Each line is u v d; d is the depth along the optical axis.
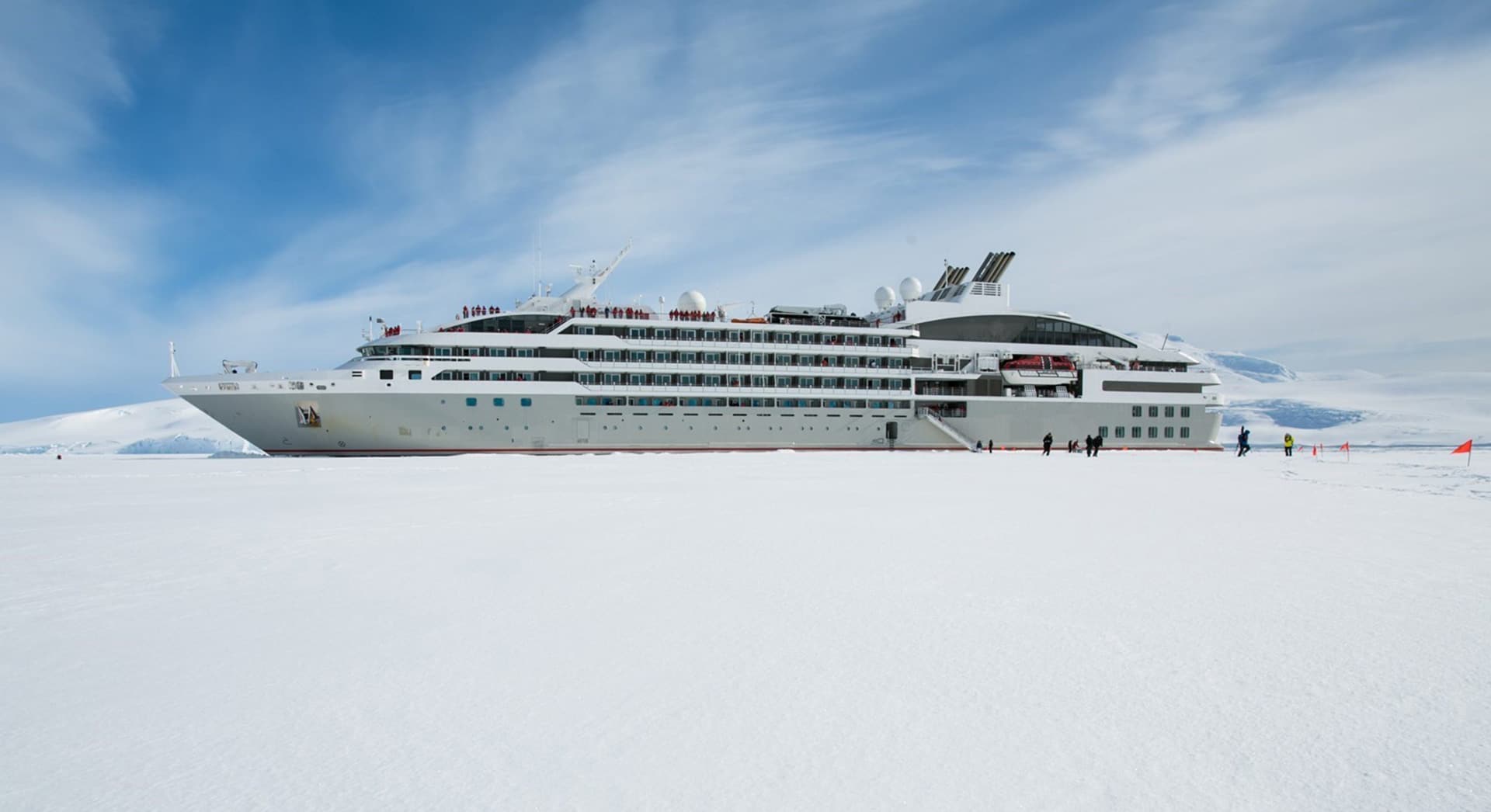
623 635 7.62
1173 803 4.21
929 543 13.27
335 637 7.62
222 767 4.74
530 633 7.72
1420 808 4.07
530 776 4.61
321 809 4.16
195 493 25.17
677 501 20.91
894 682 6.23
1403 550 12.21
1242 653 6.85
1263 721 5.34
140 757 4.89
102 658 6.99
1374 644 7.05
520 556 12.16
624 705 5.77
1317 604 8.59
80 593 9.69
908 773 4.62
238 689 6.16
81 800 4.25
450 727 5.36
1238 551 12.20
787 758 4.86
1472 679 6.09
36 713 5.64
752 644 7.27
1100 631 7.59
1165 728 5.26
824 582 9.99
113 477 33.88
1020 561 11.41
